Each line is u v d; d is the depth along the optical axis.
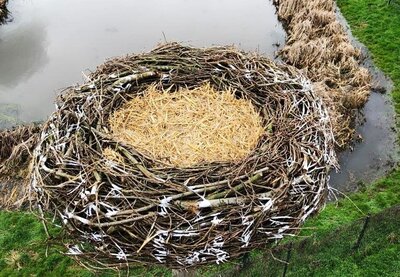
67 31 11.12
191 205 4.08
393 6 11.86
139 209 4.06
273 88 5.35
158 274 6.53
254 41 11.05
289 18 11.59
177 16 11.67
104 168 4.29
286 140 4.68
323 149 4.80
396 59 10.52
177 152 4.70
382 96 9.72
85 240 4.30
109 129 4.93
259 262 6.20
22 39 10.91
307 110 5.06
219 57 5.70
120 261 4.30
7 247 7.05
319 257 6.70
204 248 4.09
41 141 4.71
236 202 4.15
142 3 12.09
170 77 5.48
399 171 8.36
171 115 5.12
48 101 9.41
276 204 4.19
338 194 7.91
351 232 6.75
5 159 8.28
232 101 5.29
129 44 10.71
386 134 9.02
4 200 7.66
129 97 5.32
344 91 9.34
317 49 10.09
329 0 11.54
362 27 11.36
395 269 6.78
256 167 4.41
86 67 10.12
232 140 4.85
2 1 11.74
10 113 9.09
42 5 12.00
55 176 4.33
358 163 8.50
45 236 7.12
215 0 12.37
